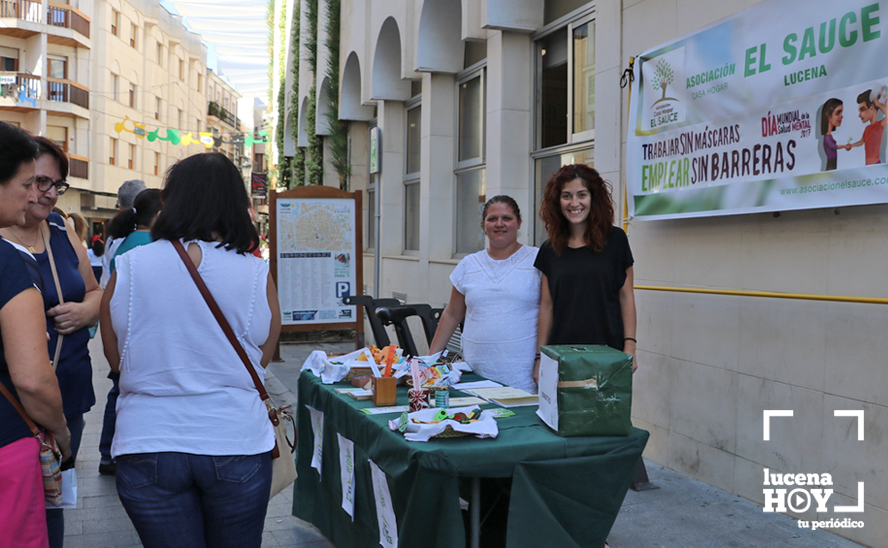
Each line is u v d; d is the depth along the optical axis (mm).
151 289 2057
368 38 10328
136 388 2080
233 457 2092
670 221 4676
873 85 3205
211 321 2082
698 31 4250
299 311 8297
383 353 3586
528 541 2340
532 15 6531
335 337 11320
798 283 3760
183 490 2076
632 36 5031
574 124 6098
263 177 31891
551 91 6480
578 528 2461
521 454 2391
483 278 3641
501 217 3559
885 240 3314
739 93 3947
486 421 2529
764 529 3701
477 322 3635
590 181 3342
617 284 3414
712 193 4168
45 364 1926
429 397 2957
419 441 2430
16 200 1944
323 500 3738
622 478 2510
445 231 8469
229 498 2105
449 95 8383
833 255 3568
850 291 3484
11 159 1910
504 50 6621
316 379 3748
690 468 4535
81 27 33094
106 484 4609
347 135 12164
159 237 2123
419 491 2344
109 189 36125
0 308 1886
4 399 1932
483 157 7781
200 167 2152
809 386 3711
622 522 3820
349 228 8438
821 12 3441
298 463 3982
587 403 2492
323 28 13320
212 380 2092
